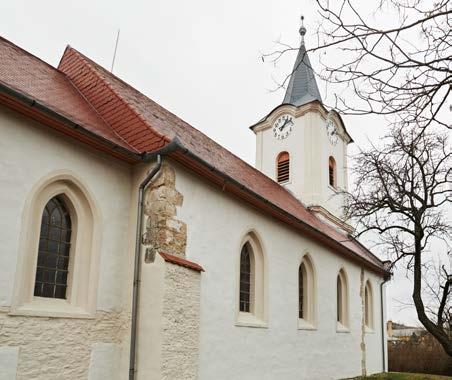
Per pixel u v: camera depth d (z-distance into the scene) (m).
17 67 9.24
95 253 8.03
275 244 12.77
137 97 12.55
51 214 7.76
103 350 7.82
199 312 8.71
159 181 8.64
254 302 11.81
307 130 22.67
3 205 6.73
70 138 7.93
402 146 8.20
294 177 22.47
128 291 8.36
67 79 11.23
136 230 8.59
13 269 6.71
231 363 10.12
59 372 7.08
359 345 18.27
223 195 10.63
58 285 7.67
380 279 22.31
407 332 44.38
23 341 6.68
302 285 14.76
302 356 13.38
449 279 11.05
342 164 24.86
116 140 8.87
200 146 12.83
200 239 9.52
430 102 4.71
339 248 16.52
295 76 25.33
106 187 8.50
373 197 10.70
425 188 10.38
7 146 6.92
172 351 7.83
